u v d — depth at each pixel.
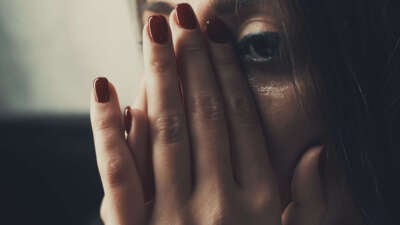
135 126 0.34
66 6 0.66
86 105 0.64
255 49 0.33
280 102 0.34
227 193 0.34
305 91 0.33
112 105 0.34
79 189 0.61
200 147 0.34
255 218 0.34
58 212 0.61
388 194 0.35
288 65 0.33
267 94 0.34
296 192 0.35
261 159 0.34
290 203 0.35
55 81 0.66
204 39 0.34
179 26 0.33
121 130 0.35
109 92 0.34
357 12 0.33
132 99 0.66
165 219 0.34
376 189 0.34
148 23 0.33
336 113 0.33
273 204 0.34
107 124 0.34
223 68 0.34
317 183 0.34
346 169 0.34
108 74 0.66
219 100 0.34
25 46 0.67
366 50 0.33
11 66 0.67
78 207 0.61
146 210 0.35
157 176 0.34
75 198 0.61
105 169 0.34
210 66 0.34
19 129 0.62
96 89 0.34
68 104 0.65
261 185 0.34
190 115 0.34
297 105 0.34
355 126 0.33
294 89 0.33
